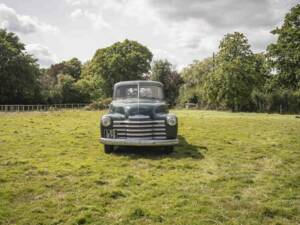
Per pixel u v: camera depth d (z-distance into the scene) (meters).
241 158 7.66
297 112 35.38
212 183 5.45
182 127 14.41
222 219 3.94
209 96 36.16
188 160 7.34
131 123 7.56
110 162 7.10
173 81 50.03
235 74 34.22
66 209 4.17
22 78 44.50
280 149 8.88
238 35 36.03
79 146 9.16
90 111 29.97
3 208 4.21
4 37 45.06
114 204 4.44
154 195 4.80
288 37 26.08
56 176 5.88
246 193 4.95
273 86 27.77
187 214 4.06
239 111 37.19
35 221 3.83
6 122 16.45
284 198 4.70
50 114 24.17
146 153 8.14
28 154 7.91
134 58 56.41
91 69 61.97
